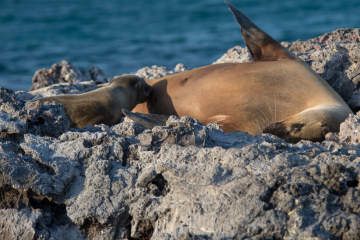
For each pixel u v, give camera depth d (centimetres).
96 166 1423
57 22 18312
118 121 2377
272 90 2181
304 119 1894
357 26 13262
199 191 1288
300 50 3186
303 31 13025
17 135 1612
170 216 1288
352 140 1677
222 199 1227
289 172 1270
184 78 2581
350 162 1313
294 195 1188
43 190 1359
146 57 10494
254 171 1310
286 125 1897
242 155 1373
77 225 1378
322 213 1151
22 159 1413
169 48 11550
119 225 1379
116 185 1393
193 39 12912
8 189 1391
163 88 2639
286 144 1484
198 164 1374
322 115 1897
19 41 13950
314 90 2158
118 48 12069
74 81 3925
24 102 1845
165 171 1368
